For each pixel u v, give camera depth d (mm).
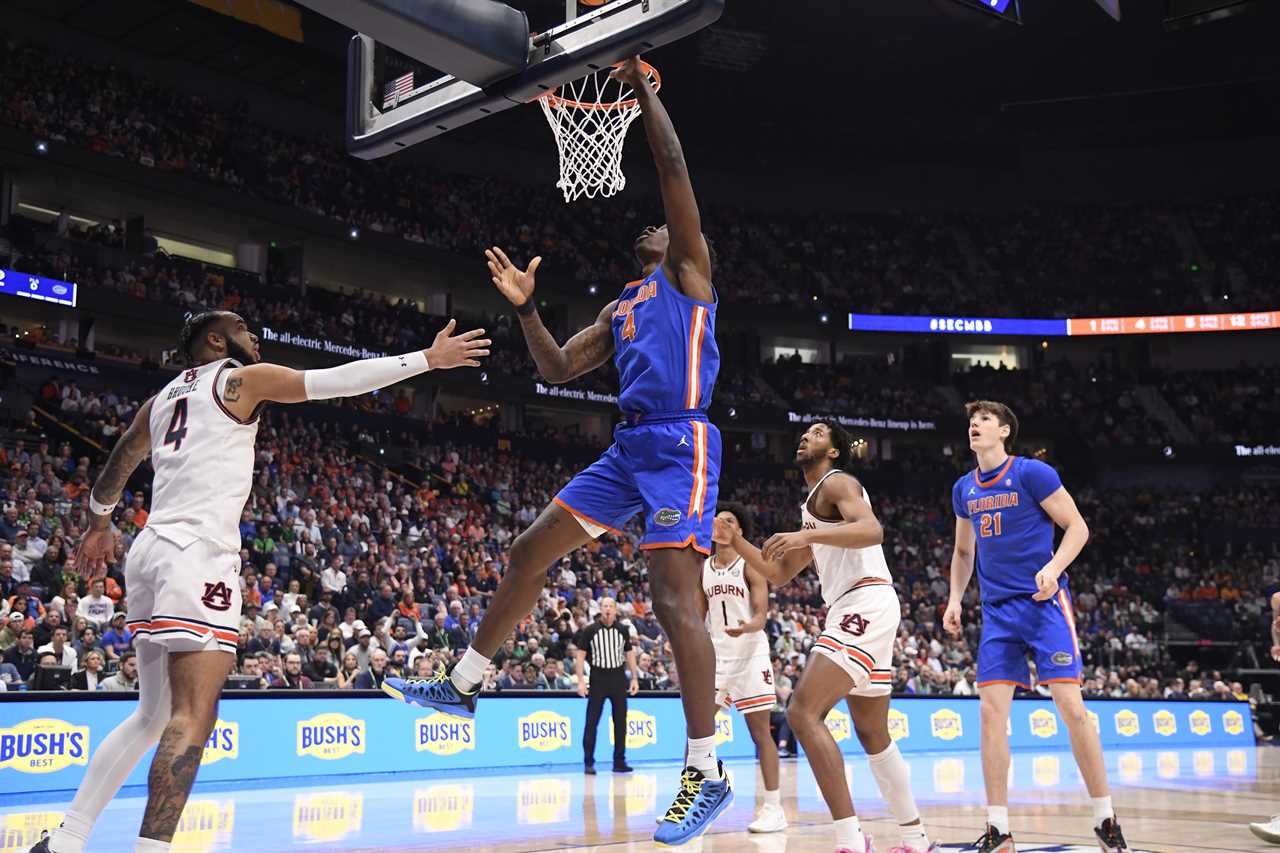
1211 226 35688
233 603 3543
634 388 3340
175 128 23688
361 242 25266
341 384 3662
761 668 6570
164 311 20891
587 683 11516
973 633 22828
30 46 22219
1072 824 6418
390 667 12492
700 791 3096
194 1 23047
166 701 3742
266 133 26234
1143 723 18797
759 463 29734
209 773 9531
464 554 19016
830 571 4781
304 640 12227
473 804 7770
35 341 19250
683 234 3359
